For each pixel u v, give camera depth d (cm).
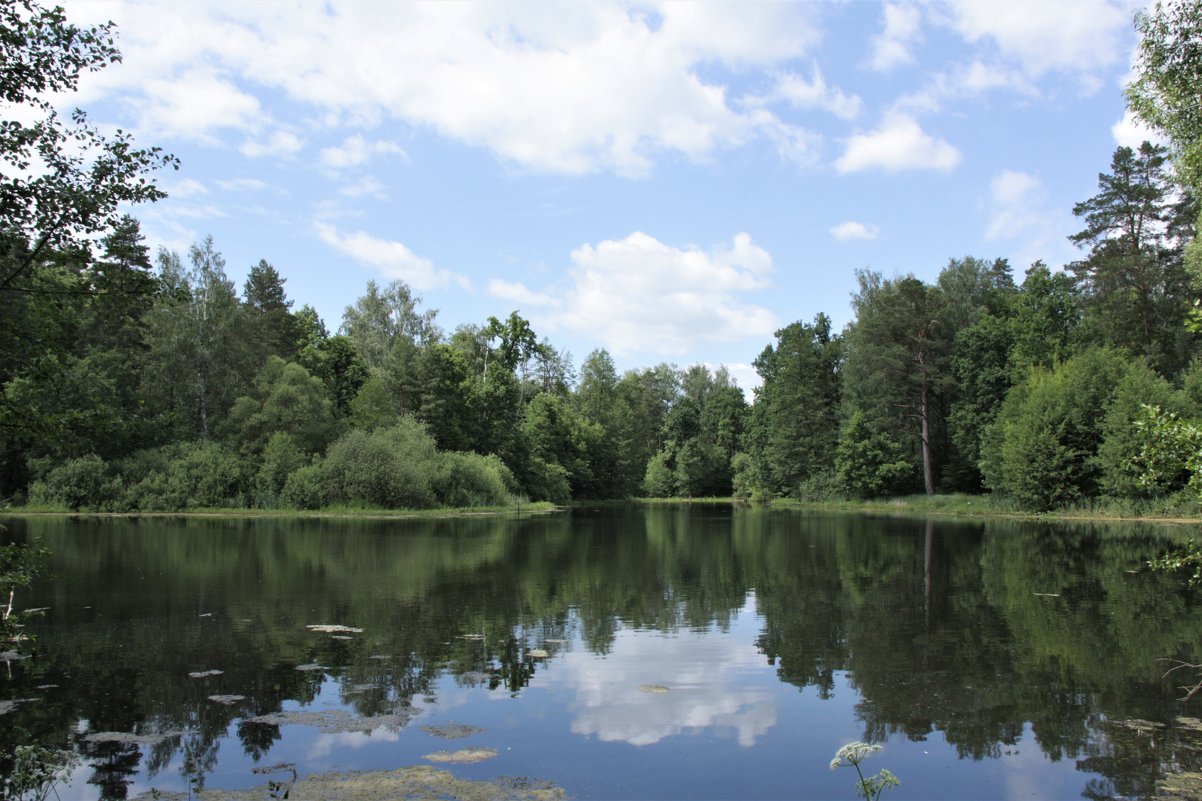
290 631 1291
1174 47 1055
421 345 7006
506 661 1117
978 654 1172
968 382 5584
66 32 666
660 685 1003
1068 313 5334
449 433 6116
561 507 6725
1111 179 4922
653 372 11250
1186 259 2464
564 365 9238
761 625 1386
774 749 785
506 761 745
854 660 1138
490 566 2164
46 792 665
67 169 683
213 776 702
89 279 725
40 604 1523
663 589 1788
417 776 704
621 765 738
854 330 6419
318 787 679
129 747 771
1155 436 805
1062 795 677
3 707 888
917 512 5266
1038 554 2489
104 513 4256
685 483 9188
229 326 5022
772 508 6444
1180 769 733
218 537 2920
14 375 721
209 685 977
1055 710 906
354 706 903
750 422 8650
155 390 4619
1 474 4478
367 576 1931
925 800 669
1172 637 1281
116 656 1117
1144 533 3250
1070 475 4444
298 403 4922
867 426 6266
